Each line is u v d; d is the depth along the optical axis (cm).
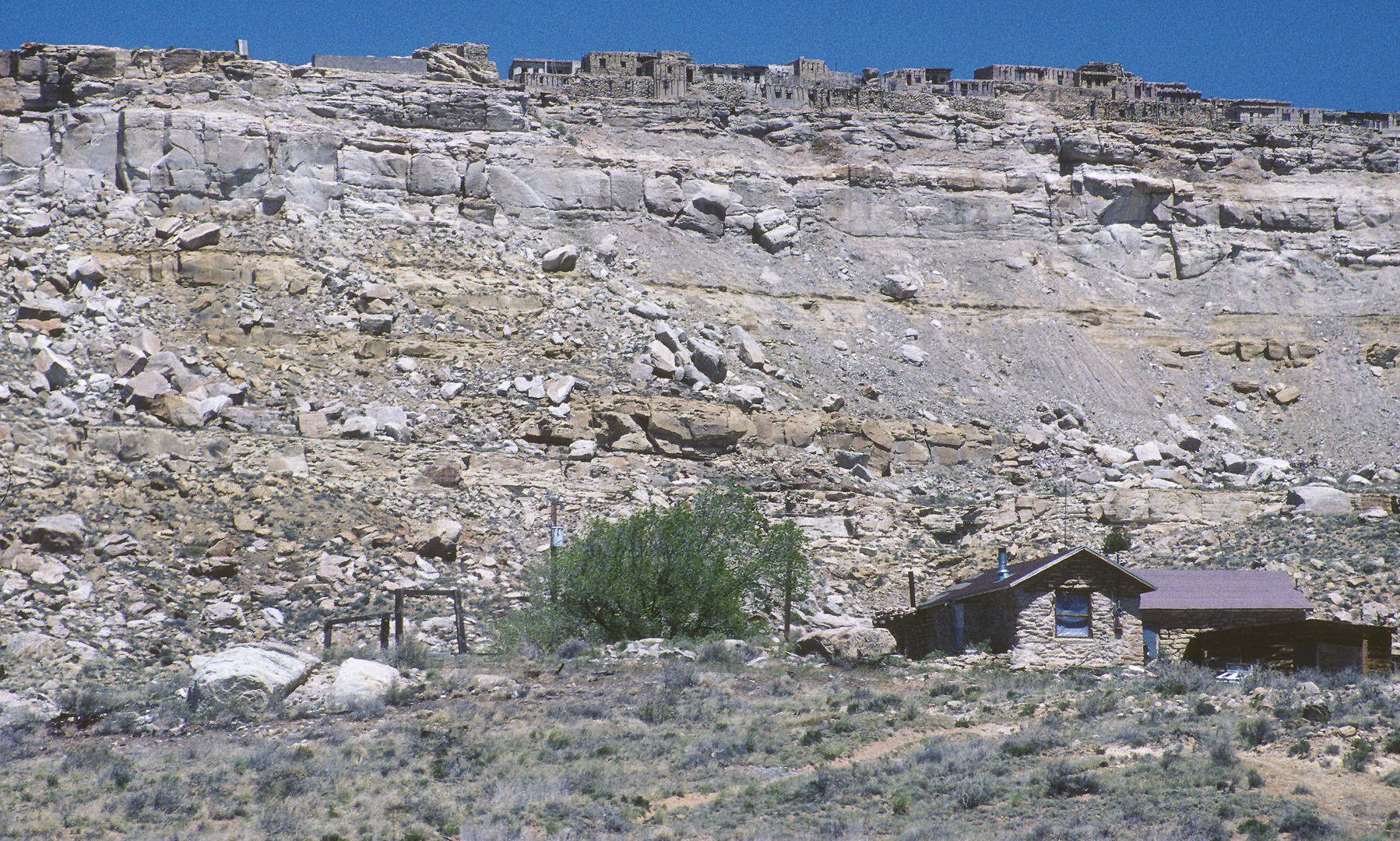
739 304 9362
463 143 9662
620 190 9894
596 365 8125
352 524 6100
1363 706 3250
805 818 2828
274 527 5938
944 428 8406
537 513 6694
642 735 3500
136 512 5812
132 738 3503
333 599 5581
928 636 5084
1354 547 6525
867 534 7144
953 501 7819
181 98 9038
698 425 7600
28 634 4603
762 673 4238
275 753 3300
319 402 7350
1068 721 3428
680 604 5028
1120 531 7212
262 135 8950
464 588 5884
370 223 9025
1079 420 9044
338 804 2959
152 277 7931
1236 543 6856
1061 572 4406
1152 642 4722
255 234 8506
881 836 2697
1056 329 10012
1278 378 9912
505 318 8356
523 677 4125
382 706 3775
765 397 8206
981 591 4609
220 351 7525
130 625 5062
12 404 6538
